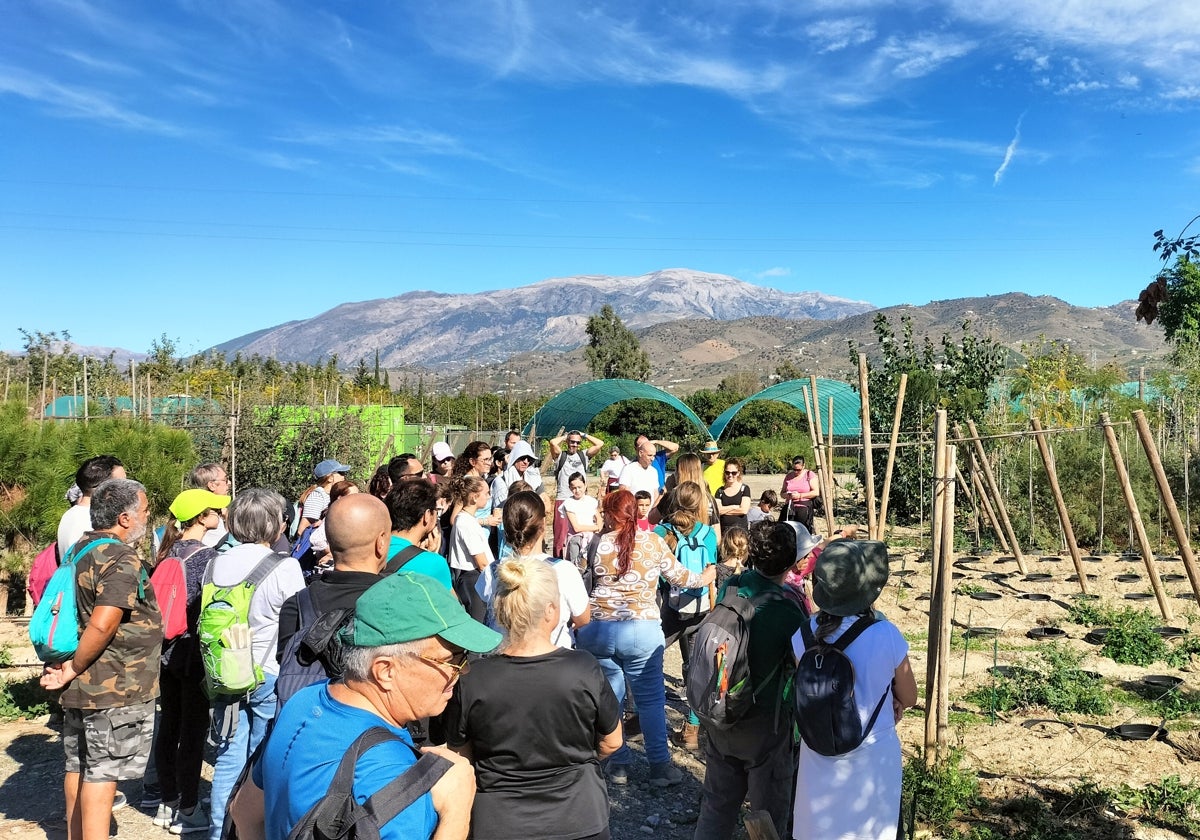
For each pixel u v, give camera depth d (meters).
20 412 11.48
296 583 4.98
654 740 6.32
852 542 4.04
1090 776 6.39
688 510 7.25
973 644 10.11
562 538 10.48
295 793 2.23
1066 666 8.63
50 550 6.26
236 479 17.55
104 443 11.78
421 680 2.39
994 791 6.20
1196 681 8.52
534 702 3.49
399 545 4.88
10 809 5.96
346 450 20.22
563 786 3.56
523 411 58.00
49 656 4.59
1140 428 8.99
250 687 4.83
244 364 55.34
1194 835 5.47
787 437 49.03
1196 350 18.56
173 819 5.74
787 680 4.45
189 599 5.56
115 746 4.68
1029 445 16.59
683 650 7.89
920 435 18.66
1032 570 14.17
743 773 4.73
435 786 2.29
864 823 3.85
